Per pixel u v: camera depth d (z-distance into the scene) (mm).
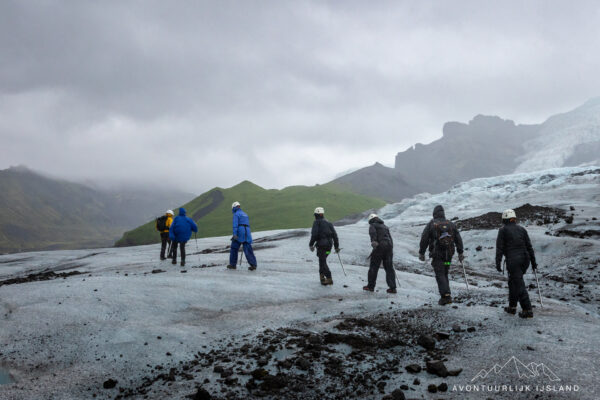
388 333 6168
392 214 48938
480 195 36094
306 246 17109
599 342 5137
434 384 4516
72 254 21000
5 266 17562
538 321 6180
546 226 17297
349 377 4863
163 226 14078
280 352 5602
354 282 10000
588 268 11023
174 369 5285
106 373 5195
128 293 8219
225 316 7309
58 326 6539
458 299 8273
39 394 4680
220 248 18750
